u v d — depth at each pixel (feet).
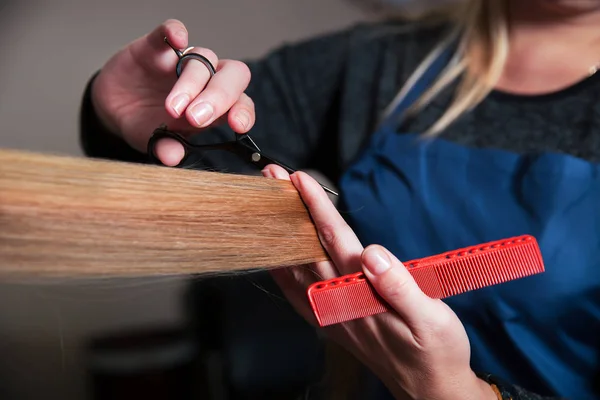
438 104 3.36
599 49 3.18
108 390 5.67
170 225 1.84
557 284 2.77
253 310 4.52
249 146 2.30
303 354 4.47
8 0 7.54
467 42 3.50
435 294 2.10
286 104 3.74
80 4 7.71
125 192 1.78
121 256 1.74
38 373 5.35
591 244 2.78
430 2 5.85
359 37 3.81
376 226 3.15
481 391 2.33
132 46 2.60
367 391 3.19
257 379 4.41
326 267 2.25
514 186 2.97
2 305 4.96
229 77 2.20
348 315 2.04
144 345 6.00
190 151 2.39
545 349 2.87
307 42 3.89
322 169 3.83
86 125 2.99
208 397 5.24
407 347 2.19
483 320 2.91
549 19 3.22
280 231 2.13
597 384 2.85
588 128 2.98
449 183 3.07
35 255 1.60
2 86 7.63
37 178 1.63
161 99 2.69
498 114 3.18
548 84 3.18
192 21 7.95
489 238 2.92
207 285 4.75
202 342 5.03
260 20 8.08
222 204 1.99
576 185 2.84
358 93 3.59
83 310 6.42
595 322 2.77
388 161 3.22
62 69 7.74
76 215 1.67
